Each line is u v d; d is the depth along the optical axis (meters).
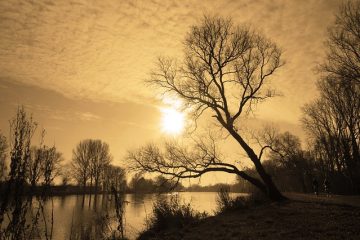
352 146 47.22
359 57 28.84
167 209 22.80
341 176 51.97
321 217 17.09
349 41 28.94
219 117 27.94
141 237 20.00
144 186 27.84
